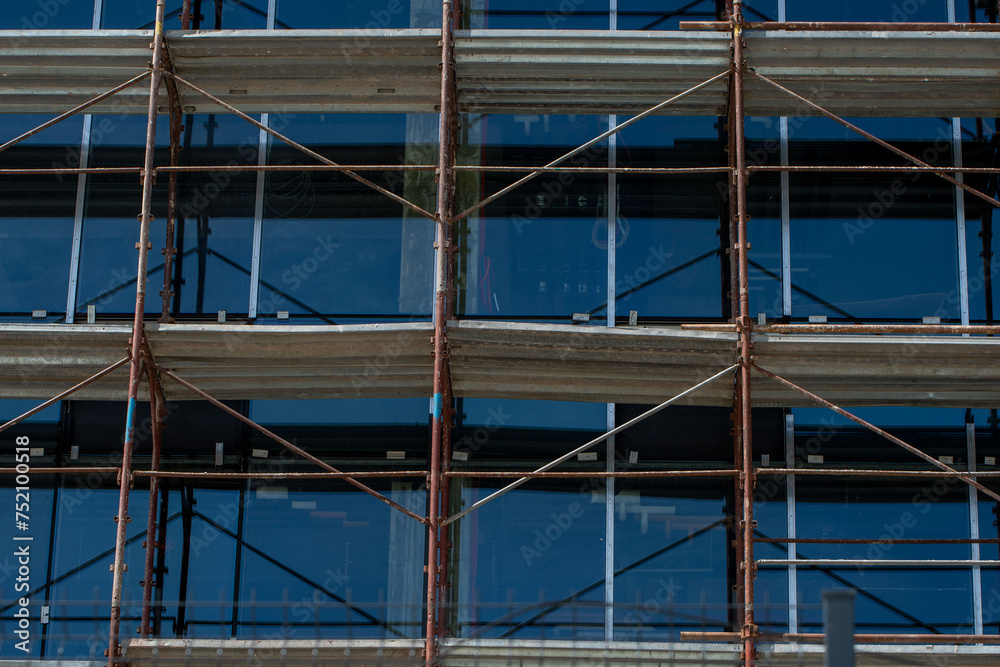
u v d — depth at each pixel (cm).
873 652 998
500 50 1120
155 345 1061
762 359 1072
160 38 1095
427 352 1066
